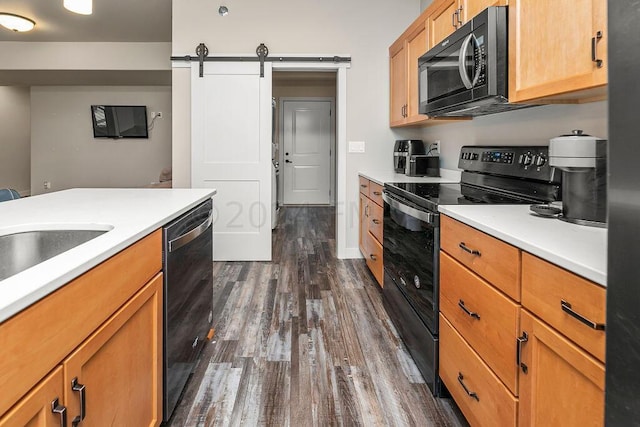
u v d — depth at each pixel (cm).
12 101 795
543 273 100
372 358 215
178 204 177
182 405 174
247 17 398
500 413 122
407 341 222
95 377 99
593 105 165
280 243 492
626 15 60
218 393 183
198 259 199
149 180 749
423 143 378
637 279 59
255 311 280
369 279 352
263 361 212
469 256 145
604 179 127
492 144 259
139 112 733
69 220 138
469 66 188
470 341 144
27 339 72
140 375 129
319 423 164
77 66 563
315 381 193
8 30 503
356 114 410
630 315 61
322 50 403
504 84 174
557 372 96
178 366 166
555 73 139
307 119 807
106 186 750
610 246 64
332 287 331
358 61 406
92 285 96
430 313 183
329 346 229
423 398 180
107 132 736
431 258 181
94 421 98
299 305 291
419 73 273
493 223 133
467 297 147
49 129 736
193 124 399
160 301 146
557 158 133
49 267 86
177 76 400
